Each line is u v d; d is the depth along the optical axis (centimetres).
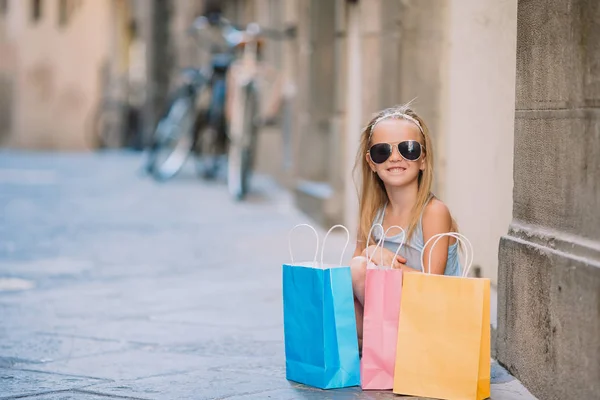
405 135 569
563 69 483
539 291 506
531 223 535
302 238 1245
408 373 517
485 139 730
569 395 464
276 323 730
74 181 2188
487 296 506
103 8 3925
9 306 791
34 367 596
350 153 1230
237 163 1725
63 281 915
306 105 1465
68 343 662
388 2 972
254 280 930
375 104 1011
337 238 1242
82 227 1343
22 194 1834
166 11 3638
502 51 695
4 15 4022
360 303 575
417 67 916
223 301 820
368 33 1032
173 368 592
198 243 1195
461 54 817
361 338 582
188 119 2081
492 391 526
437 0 909
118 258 1066
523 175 547
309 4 1422
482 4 750
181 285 902
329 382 535
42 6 3975
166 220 1438
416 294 517
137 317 752
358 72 1177
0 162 2958
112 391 540
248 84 1714
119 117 3928
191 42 3094
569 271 464
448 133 859
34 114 3994
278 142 2059
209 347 650
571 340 462
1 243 1172
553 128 498
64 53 3956
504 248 564
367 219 600
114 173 2498
